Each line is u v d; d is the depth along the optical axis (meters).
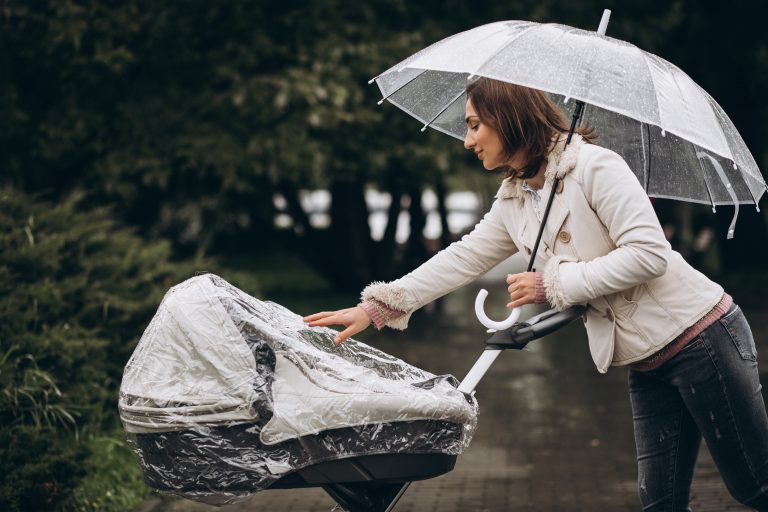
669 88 3.11
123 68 11.13
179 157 12.09
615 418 7.85
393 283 3.39
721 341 3.10
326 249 18.28
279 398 2.96
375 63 12.58
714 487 5.66
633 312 3.12
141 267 7.55
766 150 20.34
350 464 2.97
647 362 3.19
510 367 10.51
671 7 16.53
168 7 11.55
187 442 2.96
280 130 11.58
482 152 3.15
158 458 3.01
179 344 2.97
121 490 5.39
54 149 11.24
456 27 14.29
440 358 11.10
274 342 3.02
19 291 6.02
